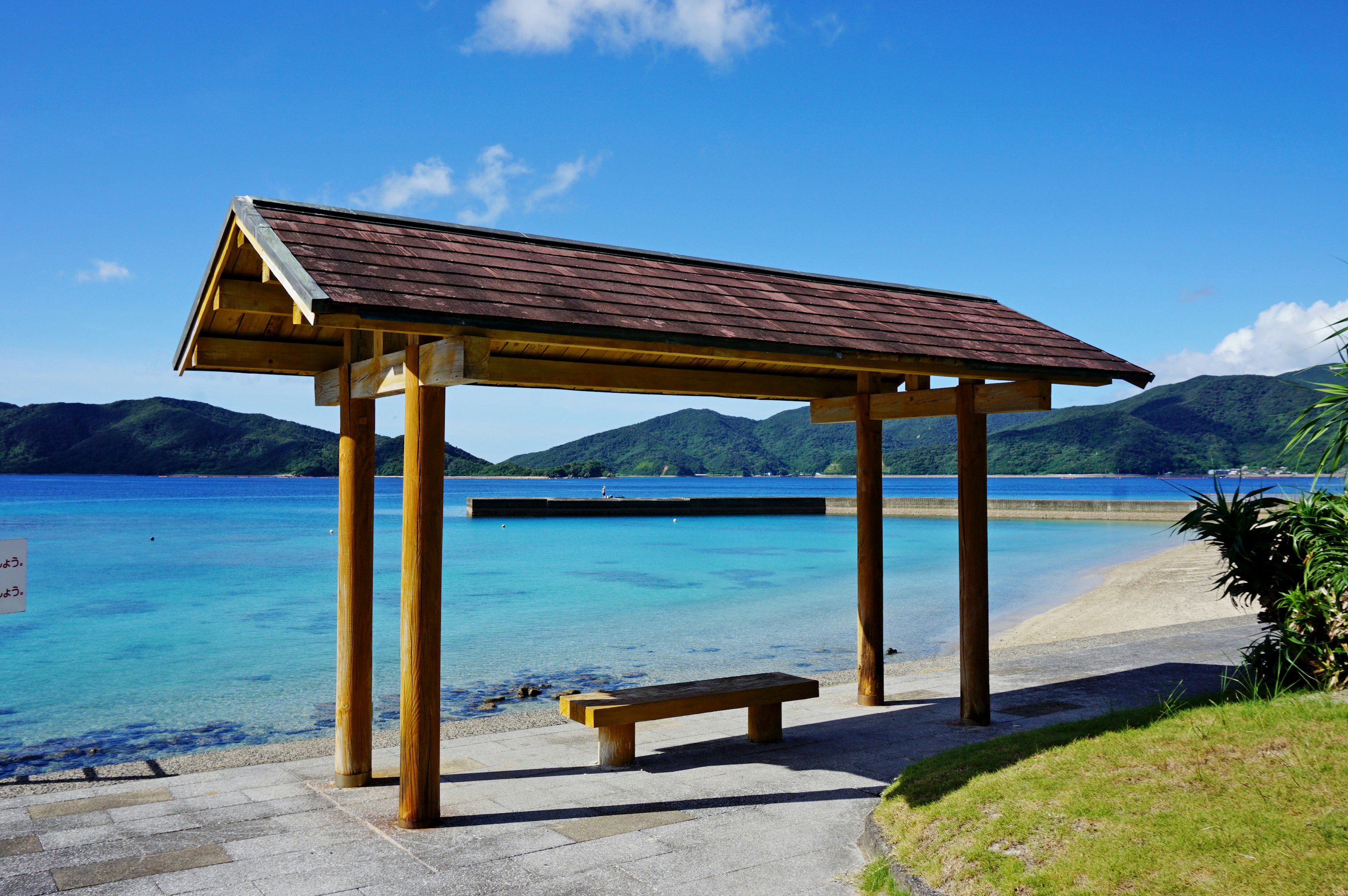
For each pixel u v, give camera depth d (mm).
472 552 37250
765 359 6344
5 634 18297
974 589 7934
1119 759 4898
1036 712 8266
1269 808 3961
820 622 19000
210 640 17594
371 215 6316
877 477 8938
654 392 7969
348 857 4930
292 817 5664
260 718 11422
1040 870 3871
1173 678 9539
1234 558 6684
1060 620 18438
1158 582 23891
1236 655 10859
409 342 5434
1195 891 3457
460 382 5035
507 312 5094
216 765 7027
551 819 5586
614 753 6852
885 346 6855
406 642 5434
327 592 25250
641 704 6660
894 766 6723
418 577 5383
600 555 35969
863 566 8969
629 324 5539
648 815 5676
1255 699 5730
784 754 7152
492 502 58094
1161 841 3854
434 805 5480
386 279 5047
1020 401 7496
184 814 5719
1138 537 43031
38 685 13508
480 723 8578
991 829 4324
